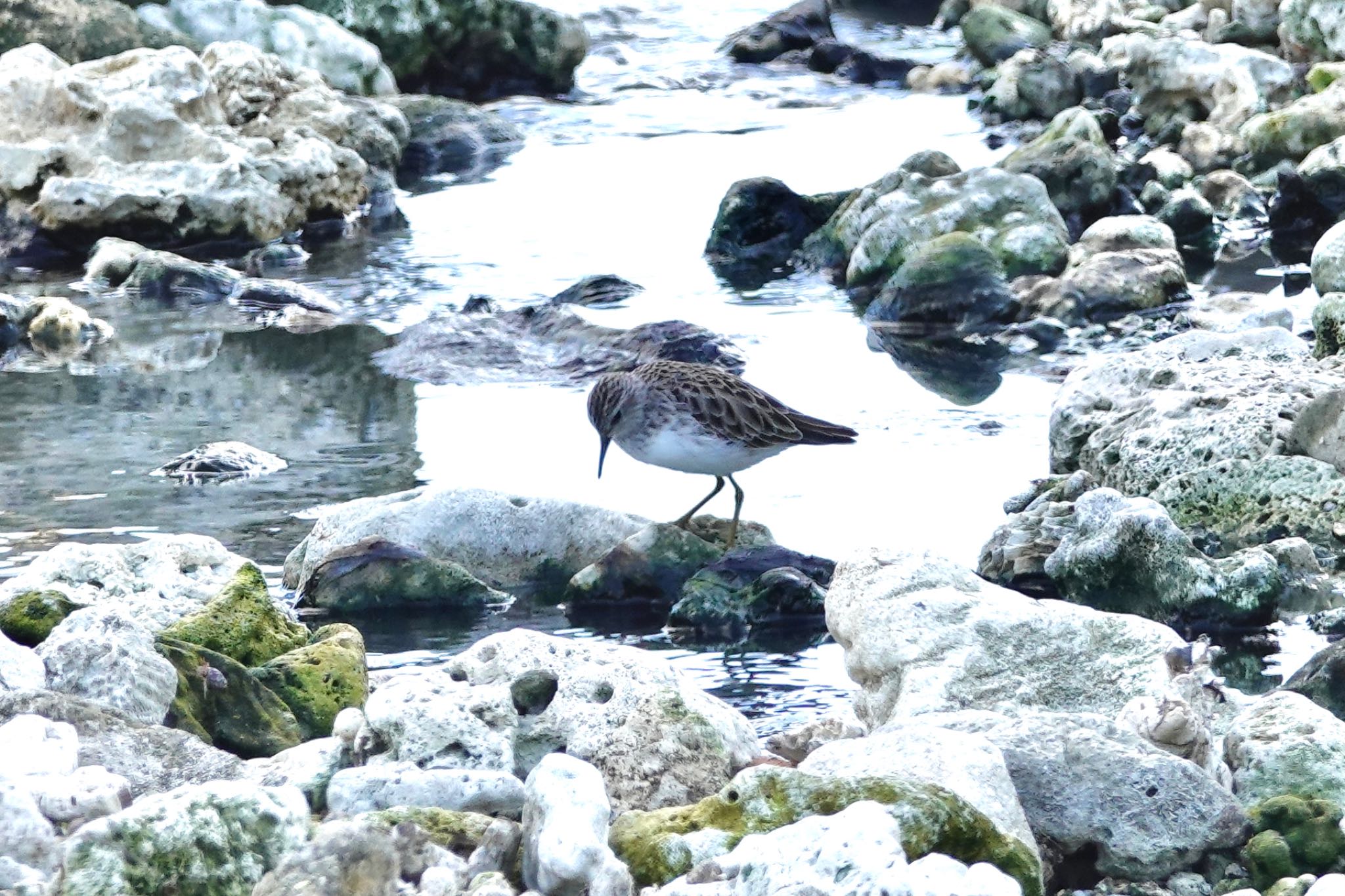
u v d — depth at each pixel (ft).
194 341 60.49
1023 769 25.50
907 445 47.96
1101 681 29.76
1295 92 81.30
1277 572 36.99
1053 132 75.41
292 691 30.91
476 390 54.19
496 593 38.60
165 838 22.21
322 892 21.58
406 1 98.89
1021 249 63.98
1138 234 64.75
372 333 60.95
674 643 36.19
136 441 49.47
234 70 79.41
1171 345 48.21
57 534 41.73
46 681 28.19
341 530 39.52
